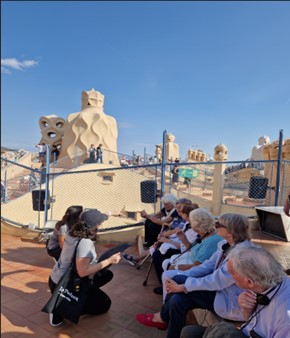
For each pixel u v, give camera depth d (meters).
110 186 13.72
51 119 26.34
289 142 9.33
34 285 3.92
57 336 2.76
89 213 2.84
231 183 12.47
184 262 3.18
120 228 6.34
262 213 6.17
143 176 14.19
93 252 2.77
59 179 12.20
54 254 3.94
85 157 18.02
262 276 1.54
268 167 10.12
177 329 2.34
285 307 1.49
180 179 15.92
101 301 3.13
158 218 5.19
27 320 3.03
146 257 4.63
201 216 2.97
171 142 26.55
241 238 2.35
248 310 1.66
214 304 2.27
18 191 12.32
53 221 6.30
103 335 2.80
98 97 24.66
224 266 2.23
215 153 12.70
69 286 2.76
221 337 1.64
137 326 2.97
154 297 3.64
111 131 24.34
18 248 5.63
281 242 5.37
